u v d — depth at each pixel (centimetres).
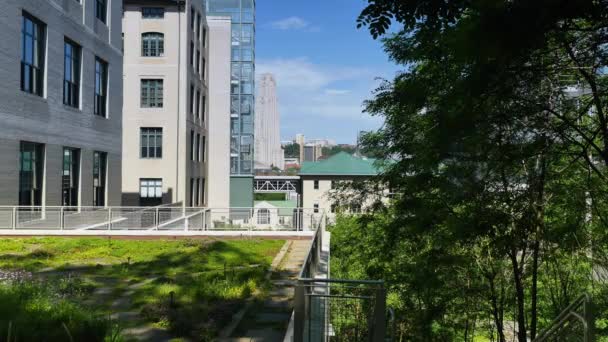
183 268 1221
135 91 3544
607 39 477
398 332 1231
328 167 6531
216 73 4703
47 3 1964
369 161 6681
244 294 921
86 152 2358
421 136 924
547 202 796
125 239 1834
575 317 428
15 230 1769
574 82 657
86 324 593
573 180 823
